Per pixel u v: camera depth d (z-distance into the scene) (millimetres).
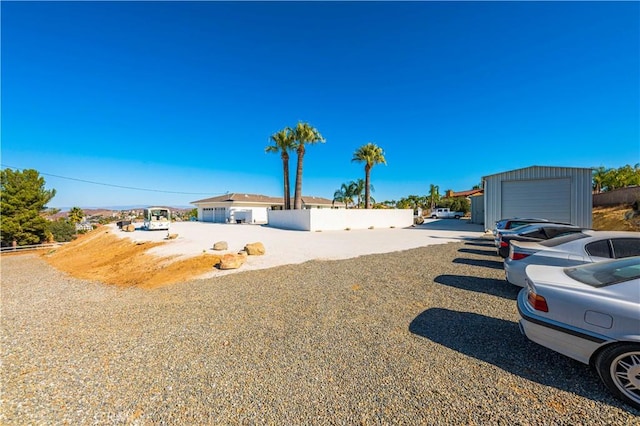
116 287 7379
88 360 3244
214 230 22797
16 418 2305
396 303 4875
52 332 4113
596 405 2275
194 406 2396
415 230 20984
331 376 2766
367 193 26484
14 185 25641
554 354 3078
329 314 4453
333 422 2164
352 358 3098
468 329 3777
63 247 22594
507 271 5320
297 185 24797
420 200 58031
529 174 15805
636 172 27109
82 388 2707
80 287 7746
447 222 31391
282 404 2385
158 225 24250
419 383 2617
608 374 2381
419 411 2252
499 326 3857
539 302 2865
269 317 4402
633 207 17016
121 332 4031
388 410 2275
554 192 15094
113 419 2275
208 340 3666
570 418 2143
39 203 26469
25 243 25094
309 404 2375
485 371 2781
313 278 6762
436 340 3477
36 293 7207
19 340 3857
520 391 2465
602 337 2396
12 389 2719
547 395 2406
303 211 22359
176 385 2707
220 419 2234
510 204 16438
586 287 2686
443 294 5305
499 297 5086
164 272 8453
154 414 2314
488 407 2277
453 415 2201
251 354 3258
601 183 31734
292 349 3346
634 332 2248
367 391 2520
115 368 3055
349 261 8766
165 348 3482
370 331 3787
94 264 12945
